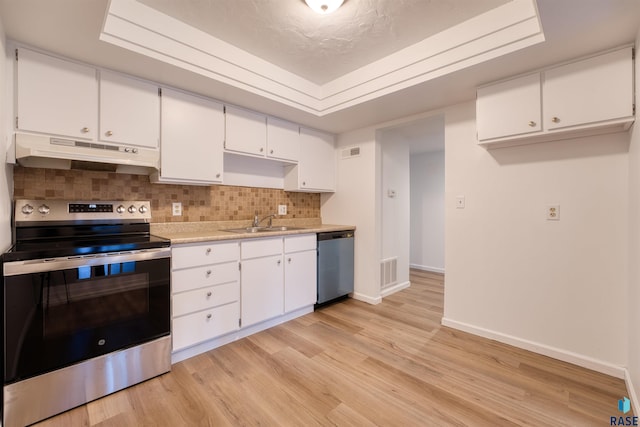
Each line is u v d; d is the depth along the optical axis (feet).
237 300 7.61
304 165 10.63
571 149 6.61
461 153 8.30
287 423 4.83
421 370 6.36
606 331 6.23
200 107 7.73
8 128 5.18
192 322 6.77
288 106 8.65
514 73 6.54
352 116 9.57
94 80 6.11
